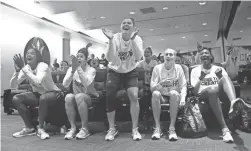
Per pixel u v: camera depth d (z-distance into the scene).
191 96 2.79
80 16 8.73
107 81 2.61
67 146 2.24
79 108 2.62
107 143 2.32
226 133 2.28
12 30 8.99
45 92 2.89
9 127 3.31
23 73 2.95
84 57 2.88
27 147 2.23
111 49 2.51
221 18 10.73
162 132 2.75
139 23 9.96
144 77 3.21
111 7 7.58
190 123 2.45
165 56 2.69
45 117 2.80
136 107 2.54
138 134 2.47
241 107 2.30
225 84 2.46
